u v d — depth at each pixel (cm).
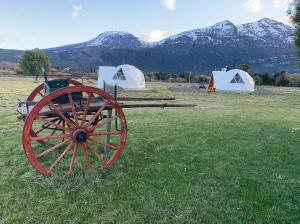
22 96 3141
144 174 909
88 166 889
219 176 899
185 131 1434
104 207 728
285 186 842
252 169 959
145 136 1316
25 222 670
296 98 3931
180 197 773
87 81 6122
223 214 701
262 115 2164
